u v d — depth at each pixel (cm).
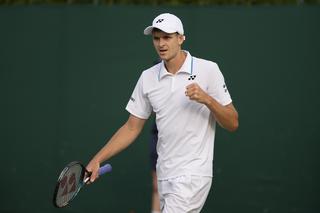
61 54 2350
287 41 2233
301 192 2231
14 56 2373
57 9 2353
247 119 2248
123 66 2317
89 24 2334
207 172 1417
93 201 2338
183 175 1406
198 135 1410
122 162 2314
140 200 2306
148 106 1484
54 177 2355
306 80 2225
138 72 2309
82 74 2341
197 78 1404
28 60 2369
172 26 1342
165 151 1439
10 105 2377
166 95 1412
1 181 2383
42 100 2362
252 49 2247
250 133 2248
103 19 2328
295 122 2231
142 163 2302
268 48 2241
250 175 2252
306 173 2227
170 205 1408
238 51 2253
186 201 1399
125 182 2314
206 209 2275
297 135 2231
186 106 1399
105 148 1473
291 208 2234
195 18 2272
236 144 2255
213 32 2264
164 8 2292
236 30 2255
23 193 2373
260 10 2245
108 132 2322
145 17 2306
